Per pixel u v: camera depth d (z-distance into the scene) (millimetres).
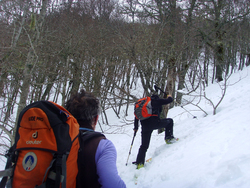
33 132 1333
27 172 1259
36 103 1444
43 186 1230
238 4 17766
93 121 1710
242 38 21828
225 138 3869
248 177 2201
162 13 10117
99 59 10898
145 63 7422
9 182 1338
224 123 4836
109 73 10180
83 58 12234
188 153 3988
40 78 9820
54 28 12281
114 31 10969
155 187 3227
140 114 4477
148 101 4488
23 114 1406
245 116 4801
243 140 3467
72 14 14359
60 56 11297
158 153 4945
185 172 3174
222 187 2268
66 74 9398
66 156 1295
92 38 13883
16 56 6516
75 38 13039
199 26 12625
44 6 5316
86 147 1434
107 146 1463
